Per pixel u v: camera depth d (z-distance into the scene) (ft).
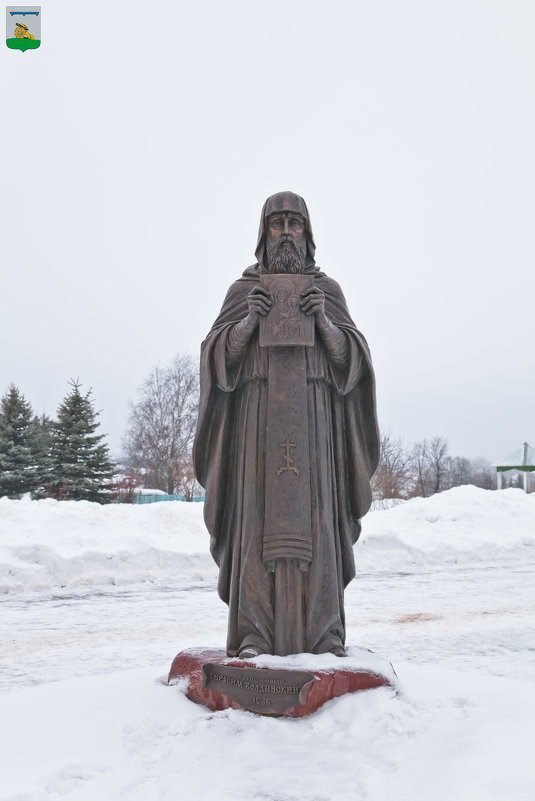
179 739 12.72
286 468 15.51
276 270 16.78
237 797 10.59
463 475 261.85
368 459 17.28
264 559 15.33
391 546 63.41
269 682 13.83
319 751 12.16
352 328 17.04
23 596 46.16
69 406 139.13
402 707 13.53
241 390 16.84
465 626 36.73
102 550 53.11
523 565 60.85
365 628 36.40
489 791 9.56
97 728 12.90
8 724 13.03
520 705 13.35
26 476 129.90
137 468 171.83
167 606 42.75
